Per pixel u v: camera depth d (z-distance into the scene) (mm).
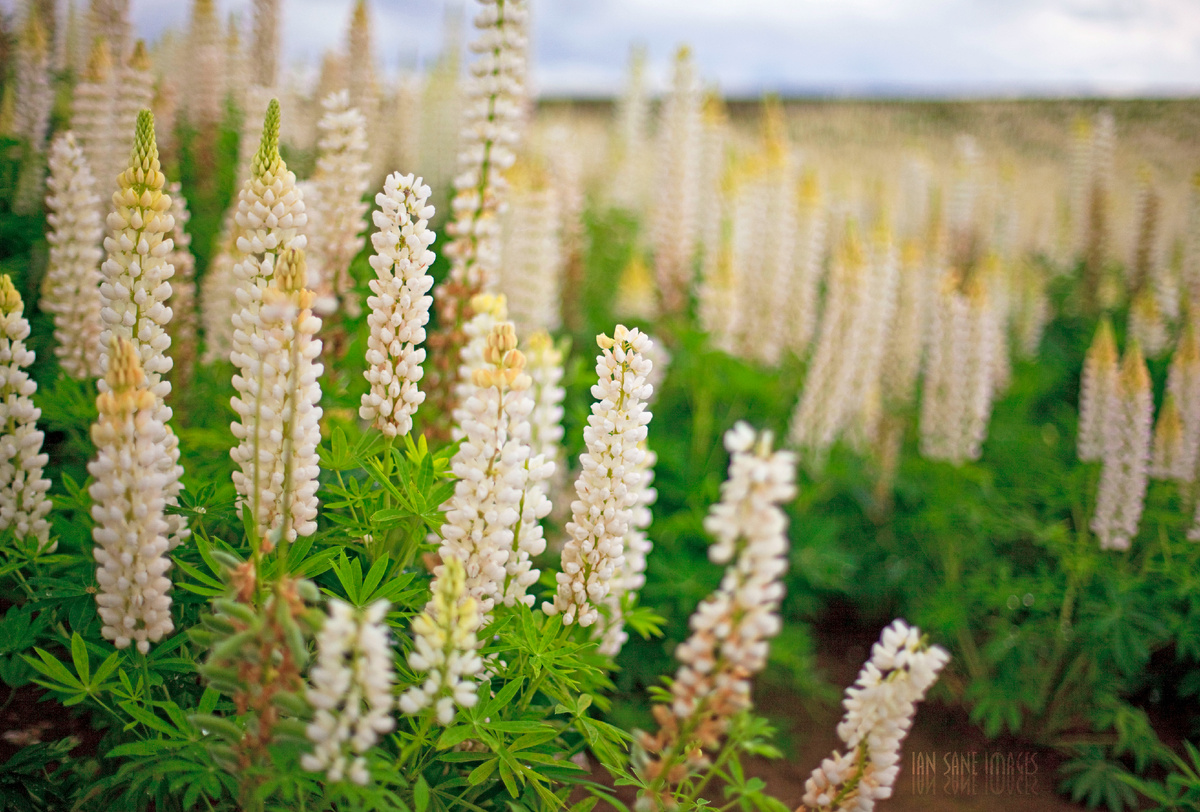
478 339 1395
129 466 1058
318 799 1141
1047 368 3506
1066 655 2057
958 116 8789
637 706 1873
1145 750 1794
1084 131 4707
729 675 991
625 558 1352
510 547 1222
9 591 1330
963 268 3879
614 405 1186
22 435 1216
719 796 1785
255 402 1120
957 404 2514
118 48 2488
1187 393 1976
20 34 2355
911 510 2582
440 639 1032
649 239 3996
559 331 2807
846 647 2404
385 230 1227
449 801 1208
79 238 1497
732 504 968
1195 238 3463
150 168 1150
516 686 1175
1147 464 2139
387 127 3252
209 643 1015
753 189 3049
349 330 1592
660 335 2914
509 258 2258
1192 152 5738
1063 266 4750
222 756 1014
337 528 1280
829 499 2676
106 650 1153
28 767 1250
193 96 2955
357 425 1603
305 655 982
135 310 1165
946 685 2168
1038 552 2297
